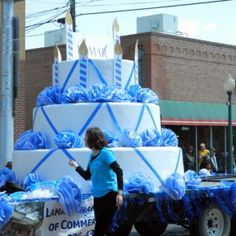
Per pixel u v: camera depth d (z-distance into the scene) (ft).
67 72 31.96
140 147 29.35
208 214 32.53
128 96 30.71
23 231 24.16
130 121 30.12
